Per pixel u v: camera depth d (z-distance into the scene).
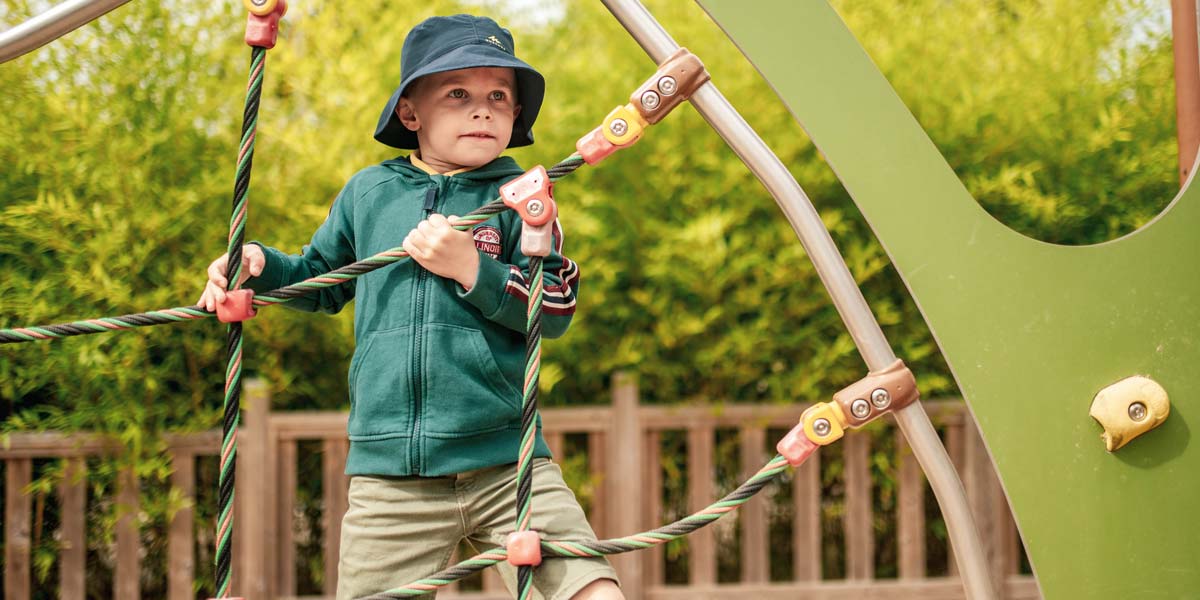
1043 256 1.31
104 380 2.82
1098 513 1.29
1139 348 1.31
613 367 3.11
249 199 2.89
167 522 2.90
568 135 3.06
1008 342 1.31
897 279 3.16
